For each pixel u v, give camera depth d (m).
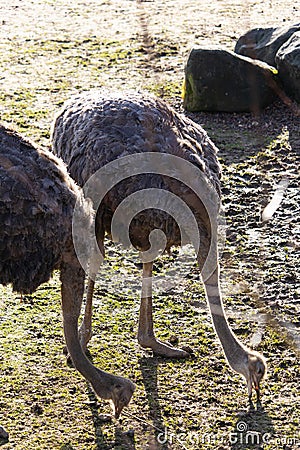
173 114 12.59
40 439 11.34
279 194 18.03
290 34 24.14
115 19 32.53
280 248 16.31
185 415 11.85
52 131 13.30
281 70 23.05
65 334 11.09
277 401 12.09
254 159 20.20
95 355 13.23
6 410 11.91
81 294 11.15
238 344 11.32
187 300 14.77
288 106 22.72
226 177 19.23
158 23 31.23
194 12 32.84
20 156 10.84
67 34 30.45
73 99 13.27
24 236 10.75
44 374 12.74
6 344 13.45
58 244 10.92
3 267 10.93
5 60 27.45
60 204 10.89
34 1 36.09
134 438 11.40
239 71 22.69
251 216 17.52
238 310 14.28
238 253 16.12
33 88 24.78
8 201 10.58
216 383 12.55
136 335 13.77
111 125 12.06
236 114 22.97
